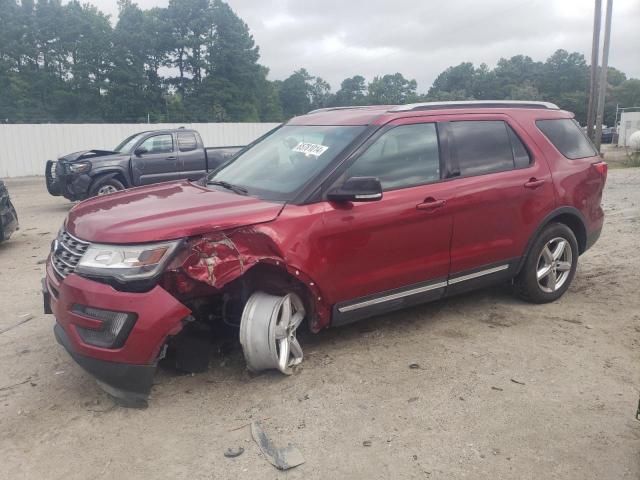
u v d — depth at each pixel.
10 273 7.09
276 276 3.96
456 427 3.42
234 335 4.33
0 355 4.52
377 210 4.18
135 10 69.88
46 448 3.29
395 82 108.56
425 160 4.54
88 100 60.69
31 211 13.02
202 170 13.60
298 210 3.90
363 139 4.29
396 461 3.12
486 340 4.63
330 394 3.79
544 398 3.74
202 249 3.51
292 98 105.00
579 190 5.44
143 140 12.89
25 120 57.94
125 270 3.39
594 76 25.53
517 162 5.06
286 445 3.26
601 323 4.98
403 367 4.16
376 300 4.34
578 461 3.10
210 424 3.49
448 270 4.66
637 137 29.67
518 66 122.44
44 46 61.25
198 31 71.12
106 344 3.43
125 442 3.33
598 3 24.14
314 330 4.16
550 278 5.41
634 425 3.42
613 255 7.24
